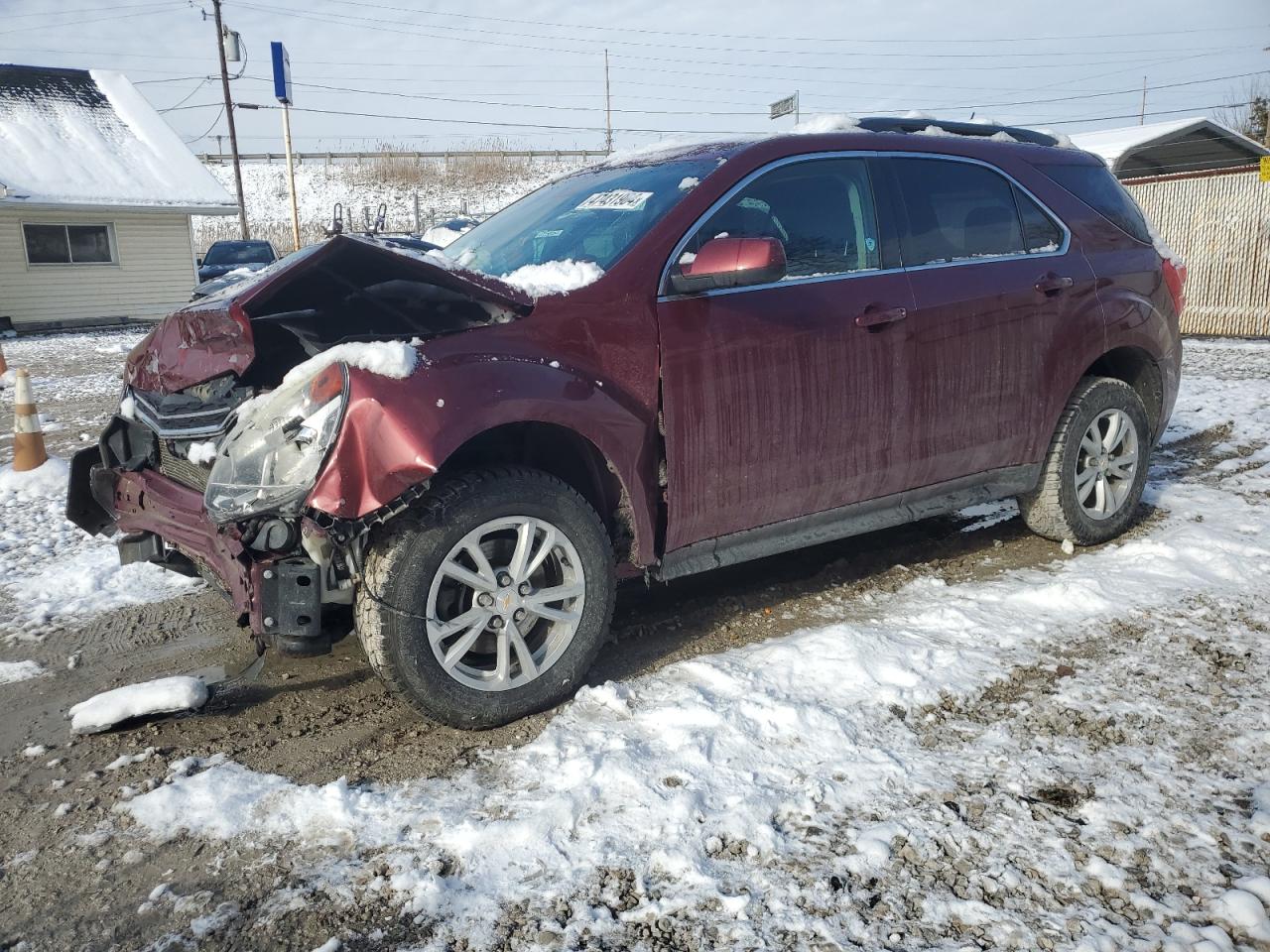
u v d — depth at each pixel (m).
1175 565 4.19
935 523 5.08
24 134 22.47
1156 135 21.78
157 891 2.33
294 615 2.78
